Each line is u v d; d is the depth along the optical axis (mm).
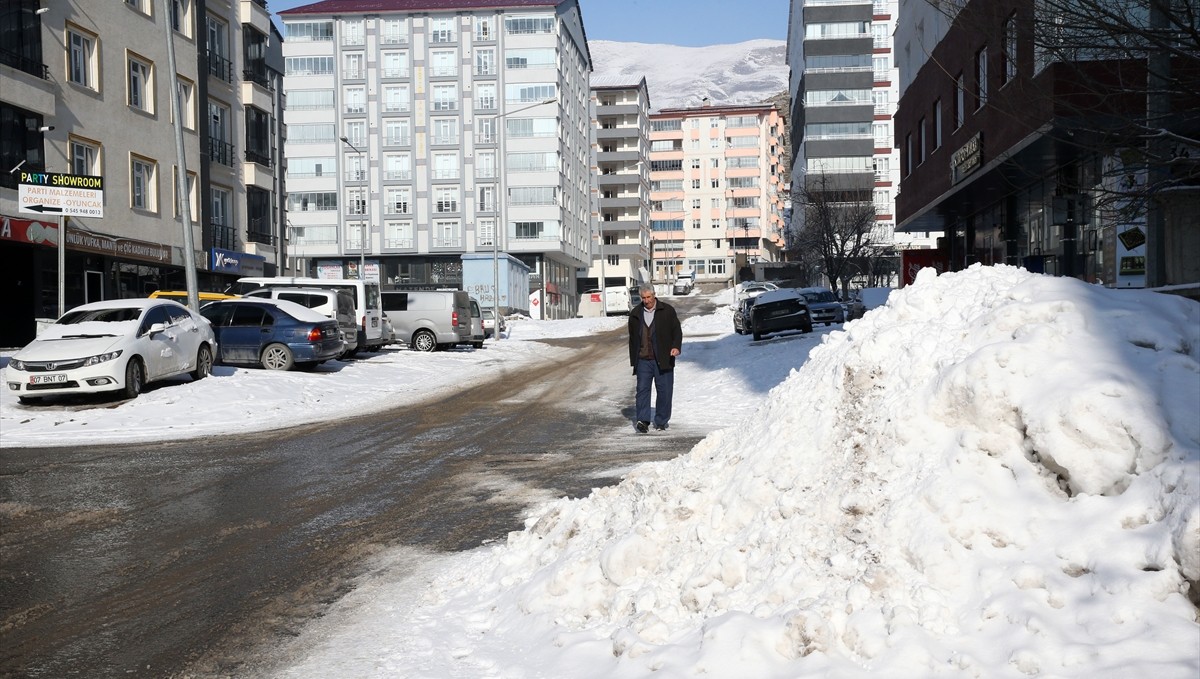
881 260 59000
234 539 6961
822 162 85875
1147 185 9469
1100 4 8250
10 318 27531
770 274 127312
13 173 26188
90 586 5797
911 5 31516
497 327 42281
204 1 36312
